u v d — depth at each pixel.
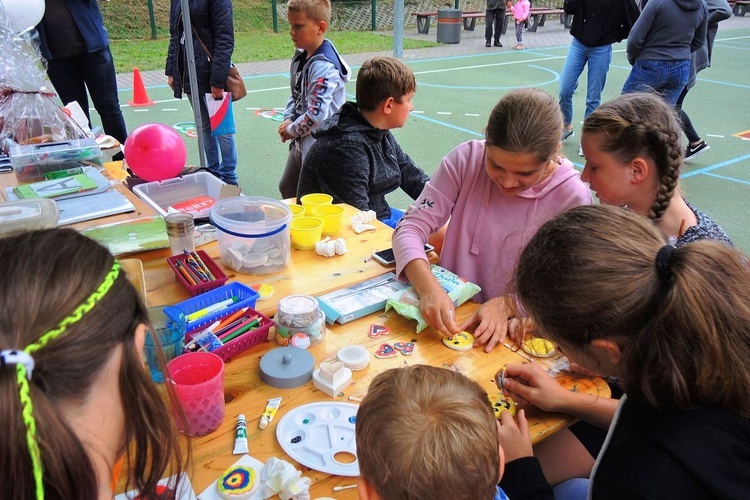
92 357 0.61
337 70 3.28
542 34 14.73
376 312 1.60
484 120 6.84
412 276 1.67
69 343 0.59
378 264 1.85
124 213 2.09
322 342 1.45
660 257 0.92
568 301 0.94
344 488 1.03
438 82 8.77
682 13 4.75
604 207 1.03
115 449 0.69
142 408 0.70
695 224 1.54
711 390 0.88
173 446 0.78
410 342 1.47
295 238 1.92
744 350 0.85
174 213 1.89
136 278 1.51
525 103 1.53
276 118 6.72
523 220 1.84
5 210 1.70
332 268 1.81
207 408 1.12
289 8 3.23
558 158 1.90
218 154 4.53
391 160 2.72
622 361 0.95
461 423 0.80
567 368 1.40
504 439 1.15
